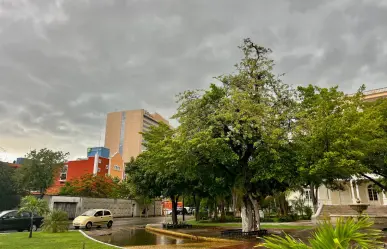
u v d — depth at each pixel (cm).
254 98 1620
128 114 10131
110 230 2183
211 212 3716
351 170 1398
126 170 2720
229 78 1706
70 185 4050
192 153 1538
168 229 2153
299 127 1490
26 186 3812
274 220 3053
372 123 1345
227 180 1775
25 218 1964
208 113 1614
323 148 1399
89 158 5897
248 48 1756
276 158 1441
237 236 1563
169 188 2300
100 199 3678
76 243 1223
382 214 2641
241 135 1541
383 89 3388
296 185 1792
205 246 1284
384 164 1593
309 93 1791
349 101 1714
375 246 372
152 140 2398
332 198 3678
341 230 356
